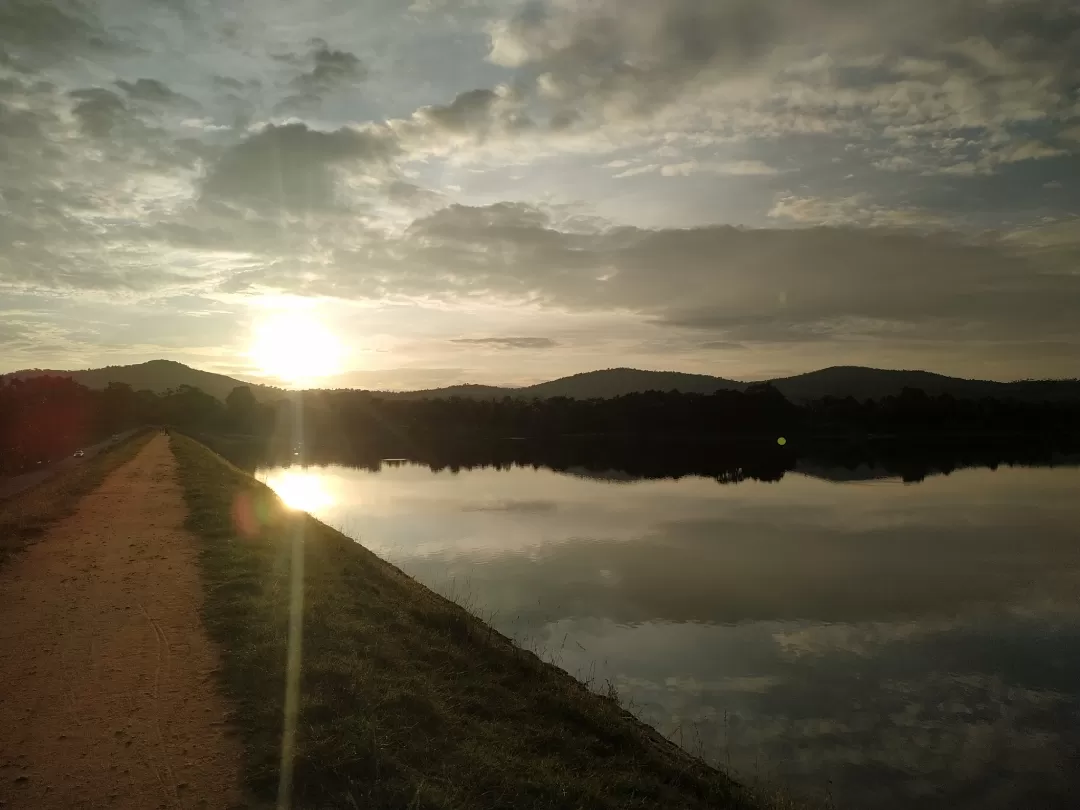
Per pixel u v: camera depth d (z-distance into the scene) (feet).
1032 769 32.07
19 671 24.88
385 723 21.68
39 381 220.43
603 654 45.47
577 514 108.17
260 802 17.12
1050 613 56.39
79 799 17.08
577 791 20.49
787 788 29.30
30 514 56.80
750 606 57.57
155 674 24.48
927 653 46.96
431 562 71.61
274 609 31.42
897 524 98.78
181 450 140.56
